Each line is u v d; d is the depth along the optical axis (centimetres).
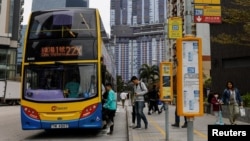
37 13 1350
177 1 6444
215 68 3869
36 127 1240
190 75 514
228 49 3719
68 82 1266
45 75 1274
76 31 1313
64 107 1241
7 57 7981
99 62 1290
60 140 1256
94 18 1341
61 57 1284
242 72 3584
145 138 1170
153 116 2322
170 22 1074
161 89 1080
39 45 1299
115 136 1375
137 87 1447
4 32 8288
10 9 8488
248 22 2067
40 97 1252
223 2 3244
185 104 513
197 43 518
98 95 1265
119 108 3928
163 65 1076
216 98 1528
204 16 798
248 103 1947
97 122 1250
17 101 5744
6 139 1305
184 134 1252
